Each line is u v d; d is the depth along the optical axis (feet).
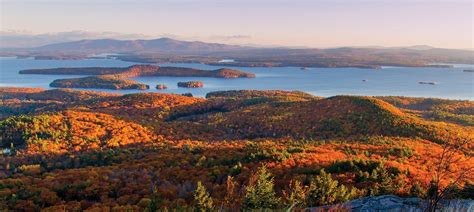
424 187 60.29
